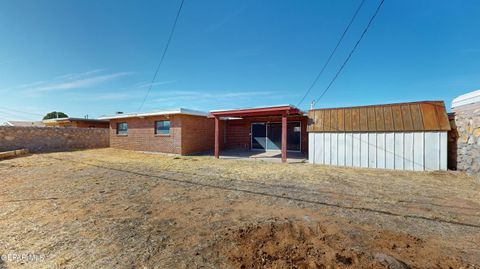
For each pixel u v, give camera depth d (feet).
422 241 9.62
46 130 50.93
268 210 13.60
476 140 23.27
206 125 50.83
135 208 14.01
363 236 9.98
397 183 20.99
